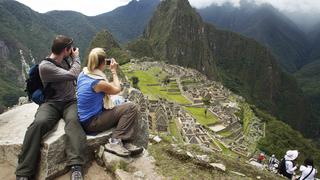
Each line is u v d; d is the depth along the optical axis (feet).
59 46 7.35
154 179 7.60
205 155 11.80
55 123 7.52
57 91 7.54
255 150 63.46
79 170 6.94
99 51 7.50
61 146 7.18
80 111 7.51
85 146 7.30
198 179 8.72
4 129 8.26
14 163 7.58
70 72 7.33
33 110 9.29
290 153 14.70
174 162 9.45
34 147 6.91
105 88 7.39
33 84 7.55
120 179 7.16
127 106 7.75
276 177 12.19
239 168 11.92
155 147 10.73
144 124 9.11
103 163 7.63
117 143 7.63
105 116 7.65
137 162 7.88
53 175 7.10
